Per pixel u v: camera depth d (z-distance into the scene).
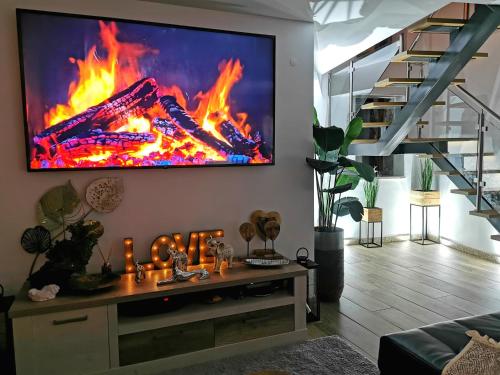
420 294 4.25
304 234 4.00
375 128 6.03
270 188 3.82
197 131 3.44
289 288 3.33
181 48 3.35
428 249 6.07
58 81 3.01
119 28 3.15
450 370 1.73
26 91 2.94
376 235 6.52
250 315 3.15
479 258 5.58
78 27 3.04
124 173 3.28
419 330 2.34
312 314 3.64
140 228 3.37
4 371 2.71
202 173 3.54
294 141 3.88
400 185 6.55
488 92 5.22
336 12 3.68
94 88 3.11
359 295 4.23
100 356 2.75
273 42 3.66
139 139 3.26
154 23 3.24
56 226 3.12
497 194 4.52
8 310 2.68
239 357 3.07
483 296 4.18
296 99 3.86
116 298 2.75
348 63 5.76
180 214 3.49
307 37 3.87
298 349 3.15
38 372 2.61
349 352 3.08
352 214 4.36
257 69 3.62
